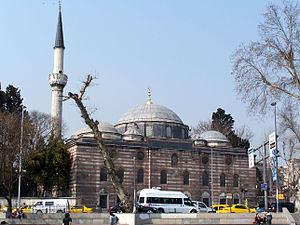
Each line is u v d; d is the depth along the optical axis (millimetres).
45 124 77812
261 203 80688
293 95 36750
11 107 90500
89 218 37750
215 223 37094
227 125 105000
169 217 36125
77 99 34812
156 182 71125
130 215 33500
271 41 36719
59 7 81938
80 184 65688
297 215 44344
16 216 41875
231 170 77688
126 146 70812
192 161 75062
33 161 66125
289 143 67812
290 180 80062
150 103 87625
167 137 81250
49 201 54219
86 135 73312
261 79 37438
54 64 78812
